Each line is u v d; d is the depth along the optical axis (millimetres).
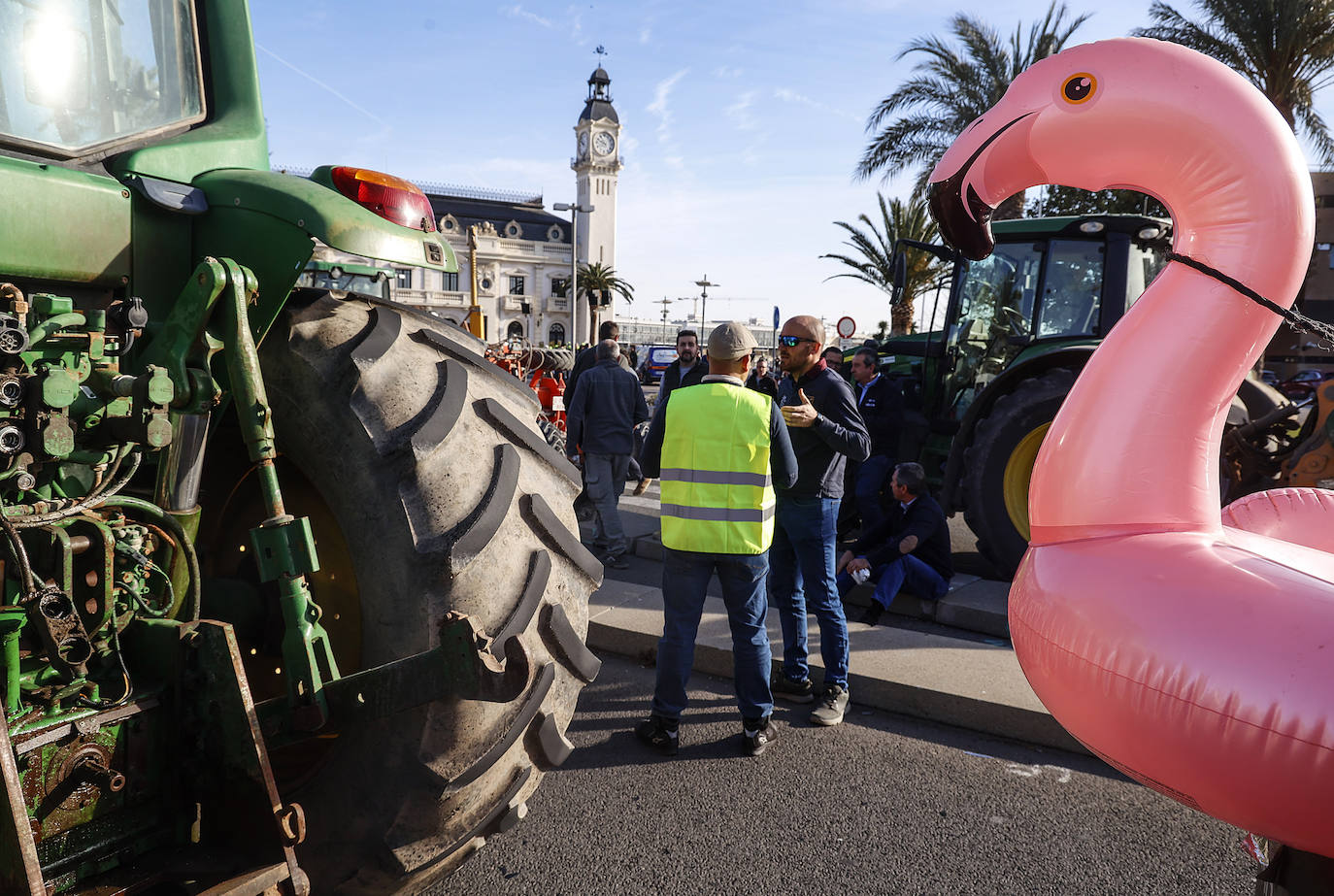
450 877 2404
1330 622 1429
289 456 1866
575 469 2117
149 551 1499
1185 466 1782
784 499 3596
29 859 1192
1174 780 1618
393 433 1757
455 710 1683
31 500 1459
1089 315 5949
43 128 1758
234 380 1514
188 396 1496
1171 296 1822
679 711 3250
